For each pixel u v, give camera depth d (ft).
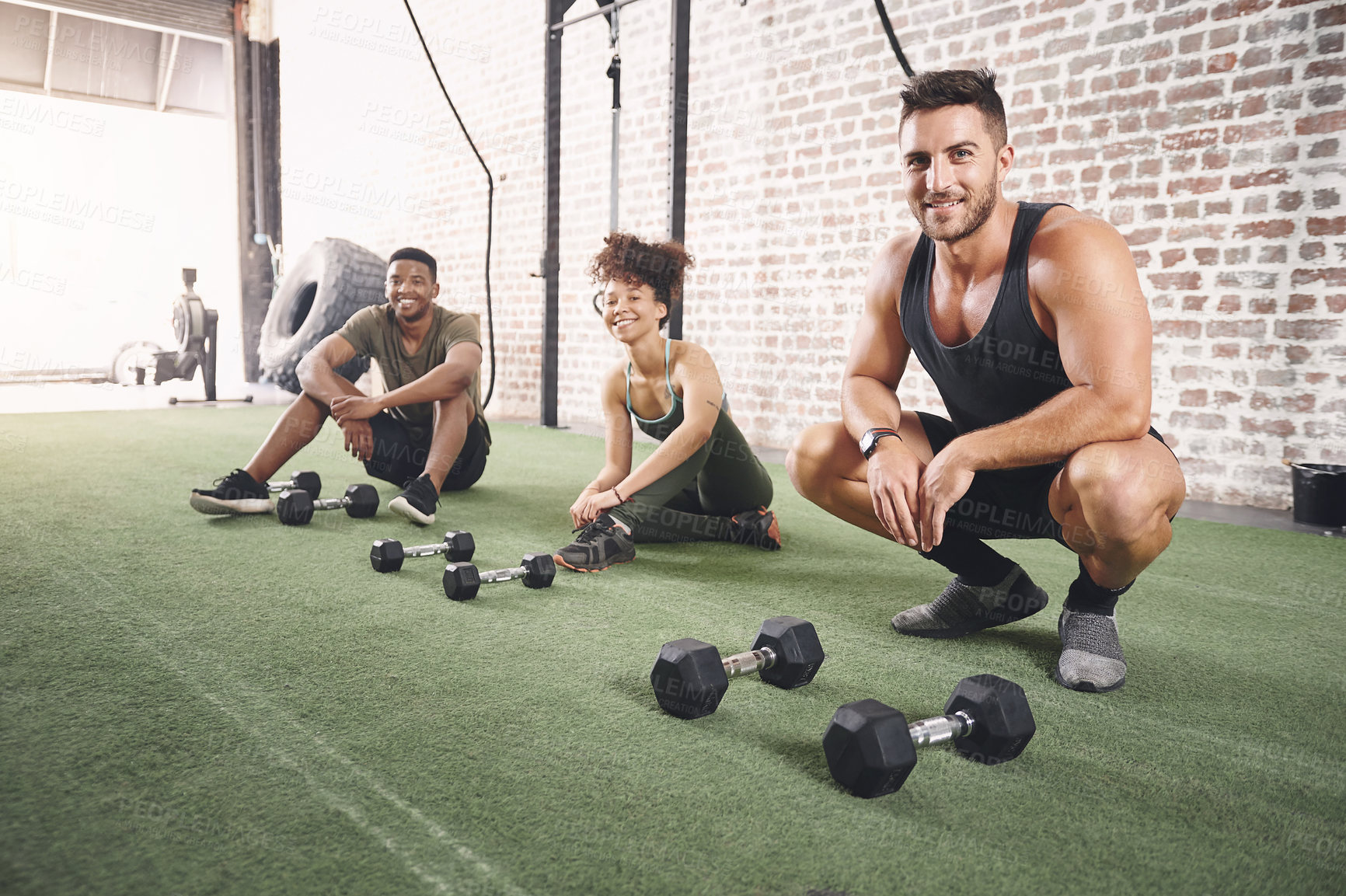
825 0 12.76
